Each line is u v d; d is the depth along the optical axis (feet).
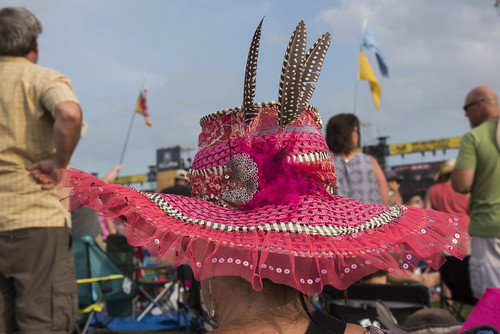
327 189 3.46
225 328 2.74
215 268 2.80
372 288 11.17
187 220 2.91
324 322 2.93
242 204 3.15
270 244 2.79
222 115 3.35
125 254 18.24
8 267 8.50
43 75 8.84
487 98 13.33
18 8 9.16
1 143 8.59
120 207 2.83
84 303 14.48
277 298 2.91
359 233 3.06
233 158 3.22
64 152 8.59
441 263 3.30
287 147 3.17
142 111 45.52
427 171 102.47
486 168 12.56
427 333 7.18
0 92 8.74
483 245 12.60
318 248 2.89
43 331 8.48
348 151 12.67
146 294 23.27
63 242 8.95
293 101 3.13
